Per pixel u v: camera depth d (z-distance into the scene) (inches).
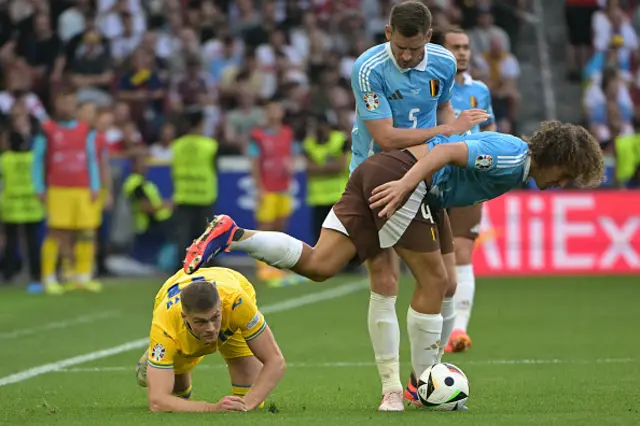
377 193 592.1
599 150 595.2
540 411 603.2
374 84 642.2
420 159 591.5
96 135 1482.5
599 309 1238.9
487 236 1638.8
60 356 914.7
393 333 628.7
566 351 914.7
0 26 1999.3
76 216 1467.8
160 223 1679.4
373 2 2183.8
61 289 1508.4
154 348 586.6
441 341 691.4
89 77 1939.0
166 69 1996.8
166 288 601.9
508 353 906.1
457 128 635.5
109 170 1524.4
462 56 834.8
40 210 1560.0
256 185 1563.7
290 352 924.6
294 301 1343.5
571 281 1557.6
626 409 608.1
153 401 582.9
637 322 1120.8
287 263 603.2
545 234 1641.2
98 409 631.2
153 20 2107.5
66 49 1993.1
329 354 912.3
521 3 2321.6
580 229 1638.8
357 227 610.9
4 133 1567.4
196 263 577.6
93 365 862.5
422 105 653.9
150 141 1891.0
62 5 2052.2
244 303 586.9
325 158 1619.1
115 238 1700.3
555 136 590.9
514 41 2215.8
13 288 1552.7
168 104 1910.7
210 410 584.7
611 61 2142.0
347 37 2092.8
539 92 2204.7
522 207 1641.2
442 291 620.1
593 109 2078.0
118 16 2069.4
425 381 612.1
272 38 2044.8
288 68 1988.2
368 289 1483.8
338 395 695.7
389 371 625.6
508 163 591.5
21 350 952.9
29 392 726.5
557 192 1657.2
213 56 2032.5
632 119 2053.4
